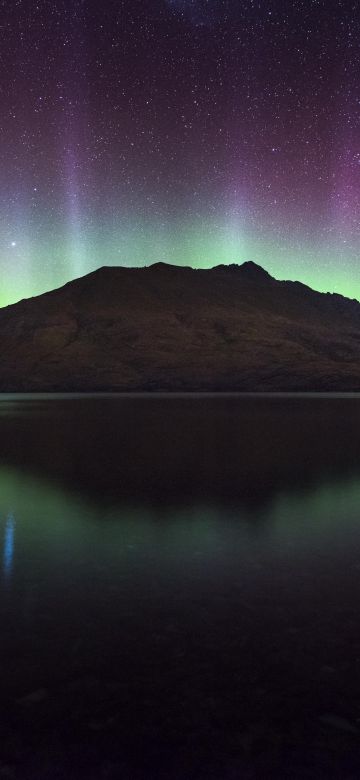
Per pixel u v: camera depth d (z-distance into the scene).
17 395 107.94
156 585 4.90
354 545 6.27
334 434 22.03
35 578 5.09
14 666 3.36
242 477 11.29
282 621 4.08
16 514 7.91
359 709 2.90
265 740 2.63
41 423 29.06
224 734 2.68
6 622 4.05
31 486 10.24
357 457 14.65
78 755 2.52
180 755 2.52
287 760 2.49
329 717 2.82
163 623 4.03
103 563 5.57
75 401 70.94
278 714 2.85
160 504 8.60
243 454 15.32
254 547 6.20
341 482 10.68
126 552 5.98
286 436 21.09
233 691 3.07
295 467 12.80
